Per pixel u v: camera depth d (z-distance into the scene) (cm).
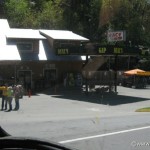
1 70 4381
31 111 2800
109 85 4119
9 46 4494
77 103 3416
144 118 2150
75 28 4556
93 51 3578
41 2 5881
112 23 2989
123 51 3719
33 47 4697
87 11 3734
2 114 2570
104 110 2933
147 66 5741
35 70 4672
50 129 1677
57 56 4741
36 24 5547
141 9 3888
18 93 2862
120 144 1290
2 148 247
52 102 3453
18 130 1644
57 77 4712
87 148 1195
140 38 4234
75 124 1850
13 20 5809
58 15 5100
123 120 2039
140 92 4731
